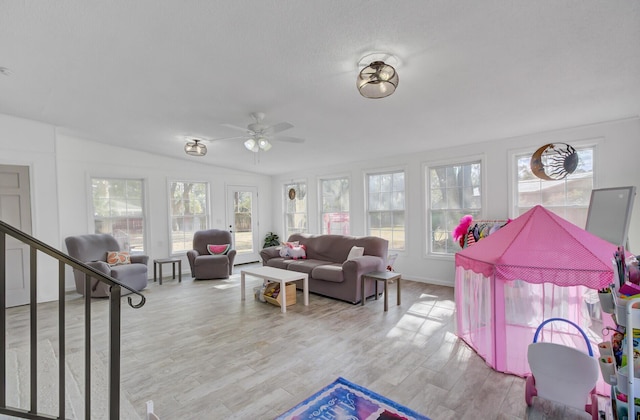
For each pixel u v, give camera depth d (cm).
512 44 226
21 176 436
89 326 148
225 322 362
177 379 240
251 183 796
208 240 652
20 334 328
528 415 197
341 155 594
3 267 129
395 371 250
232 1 192
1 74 296
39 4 198
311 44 235
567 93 306
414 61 251
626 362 144
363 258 443
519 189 454
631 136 367
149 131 474
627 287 140
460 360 267
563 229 241
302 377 242
